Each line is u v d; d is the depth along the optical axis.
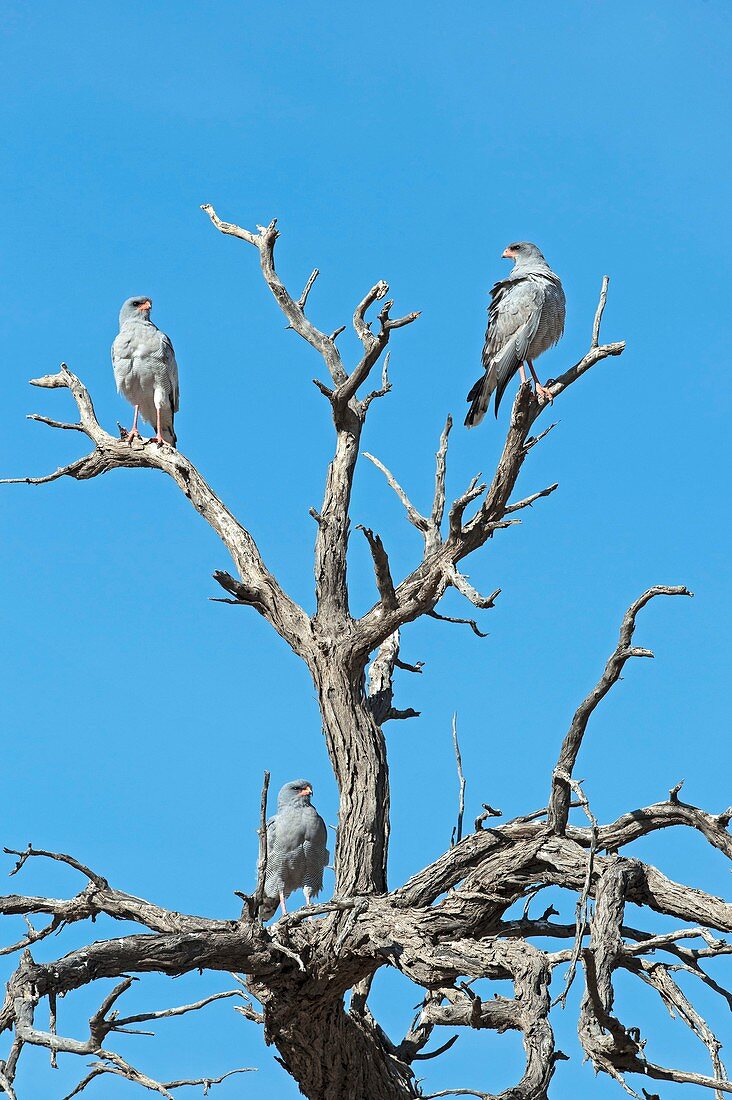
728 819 12.68
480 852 13.61
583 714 12.96
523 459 14.10
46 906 13.88
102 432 17.42
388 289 15.86
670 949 12.30
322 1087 14.05
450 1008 15.00
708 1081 10.83
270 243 16.84
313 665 14.85
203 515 16.12
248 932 12.46
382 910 13.06
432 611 14.95
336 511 15.49
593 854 11.62
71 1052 10.29
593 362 14.70
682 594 12.38
